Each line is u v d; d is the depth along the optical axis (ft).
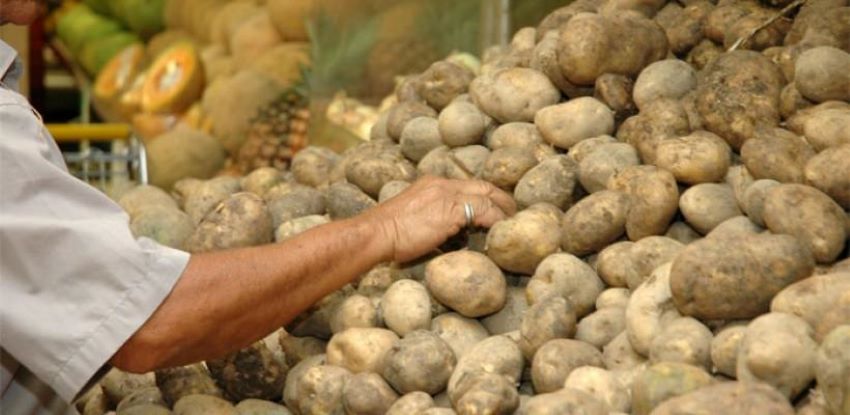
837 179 5.39
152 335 5.13
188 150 12.34
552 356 5.19
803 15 6.89
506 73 7.25
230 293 5.25
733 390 4.34
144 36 14.39
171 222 7.57
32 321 4.98
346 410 5.57
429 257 6.48
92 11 15.52
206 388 6.10
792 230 5.22
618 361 5.32
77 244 5.03
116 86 14.15
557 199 6.47
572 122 6.81
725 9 7.30
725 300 4.97
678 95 6.82
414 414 5.25
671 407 4.36
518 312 6.05
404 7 11.18
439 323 5.98
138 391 6.23
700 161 5.92
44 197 5.08
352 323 6.07
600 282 5.97
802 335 4.54
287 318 5.55
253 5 13.00
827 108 6.08
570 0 9.87
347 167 7.31
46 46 16.62
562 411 4.70
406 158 7.61
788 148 5.77
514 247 6.10
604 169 6.36
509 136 7.05
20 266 4.98
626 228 6.02
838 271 5.02
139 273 5.09
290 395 5.96
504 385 5.02
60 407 5.64
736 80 6.43
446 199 6.21
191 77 13.05
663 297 5.24
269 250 5.47
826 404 4.43
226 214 6.67
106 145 16.61
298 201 7.29
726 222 5.67
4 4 5.60
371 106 11.35
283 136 12.03
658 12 7.95
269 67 12.25
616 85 6.92
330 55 11.59
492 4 10.07
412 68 11.19
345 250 5.72
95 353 5.04
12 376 5.40
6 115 5.09
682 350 4.91
